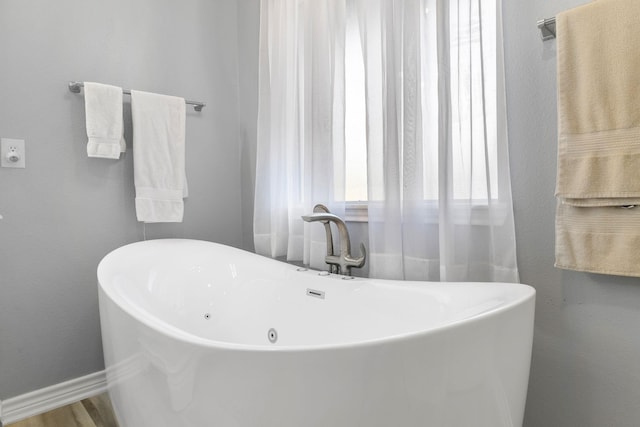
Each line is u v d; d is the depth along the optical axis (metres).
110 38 1.72
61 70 1.58
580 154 0.90
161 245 1.69
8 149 1.45
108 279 1.24
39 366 1.53
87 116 1.56
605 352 0.94
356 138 1.46
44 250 1.54
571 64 0.92
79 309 1.63
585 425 0.97
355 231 1.51
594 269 0.90
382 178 1.30
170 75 1.92
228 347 0.61
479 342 0.66
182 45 1.96
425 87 1.21
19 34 1.48
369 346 0.58
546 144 1.02
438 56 1.12
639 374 0.89
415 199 1.23
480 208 1.12
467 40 1.10
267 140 1.80
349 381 0.58
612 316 0.93
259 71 1.81
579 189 0.90
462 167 1.12
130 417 0.94
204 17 2.05
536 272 1.05
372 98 1.31
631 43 0.83
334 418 0.58
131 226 1.78
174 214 1.78
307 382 0.58
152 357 0.77
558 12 0.99
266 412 0.60
